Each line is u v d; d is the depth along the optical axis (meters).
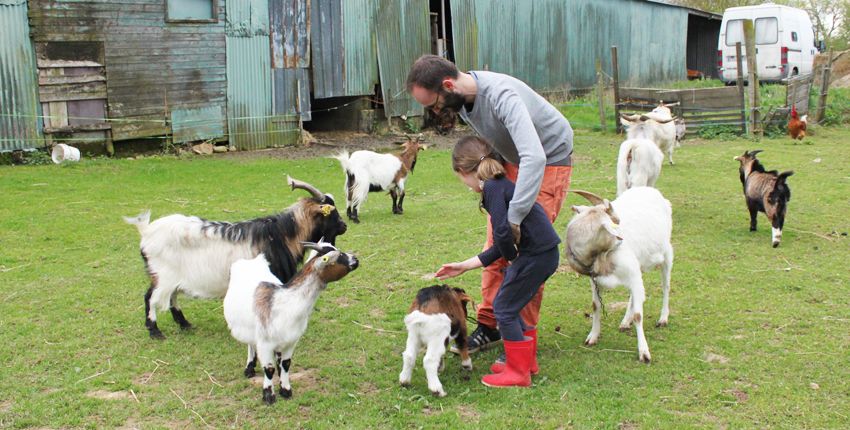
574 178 11.35
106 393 4.32
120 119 12.66
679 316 5.56
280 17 14.45
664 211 5.37
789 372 4.50
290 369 4.68
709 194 10.09
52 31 11.73
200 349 4.98
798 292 6.02
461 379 4.50
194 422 3.97
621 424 3.90
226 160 12.90
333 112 17.06
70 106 12.12
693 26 32.22
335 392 4.34
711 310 5.66
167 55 13.05
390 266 6.88
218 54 13.71
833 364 4.60
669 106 15.02
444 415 3.99
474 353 4.92
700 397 4.20
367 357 4.85
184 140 13.51
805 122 15.36
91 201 9.37
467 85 4.15
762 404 4.08
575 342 5.09
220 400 4.24
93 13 12.09
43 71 11.73
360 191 8.59
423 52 17.47
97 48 12.23
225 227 5.05
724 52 23.33
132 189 10.18
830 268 6.68
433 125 17.88
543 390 4.30
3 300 5.84
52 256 7.06
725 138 15.61
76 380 4.46
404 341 5.13
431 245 7.62
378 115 16.97
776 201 7.38
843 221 8.45
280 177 11.39
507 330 4.29
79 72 12.11
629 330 5.30
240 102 14.16
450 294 4.31
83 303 5.81
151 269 5.07
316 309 5.76
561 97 21.16
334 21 15.33
